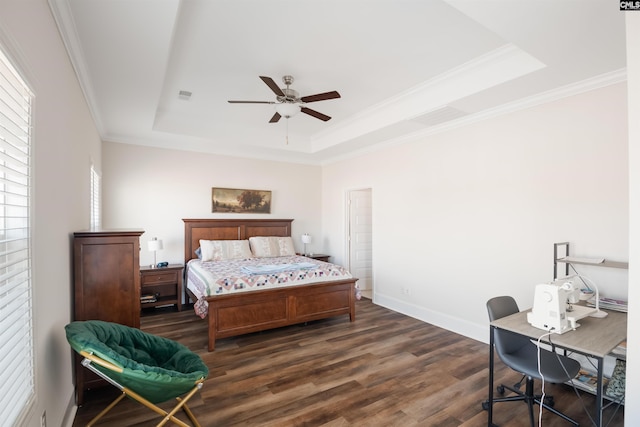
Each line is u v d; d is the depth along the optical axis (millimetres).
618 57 2299
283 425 2125
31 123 1355
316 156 5934
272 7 2078
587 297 2537
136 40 2096
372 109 4043
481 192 3561
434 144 4109
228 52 2645
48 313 1670
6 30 1073
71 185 2242
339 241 6020
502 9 1776
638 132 1396
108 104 3266
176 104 3938
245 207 5676
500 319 2230
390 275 4828
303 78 3143
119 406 2307
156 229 4930
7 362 1141
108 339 1984
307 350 3299
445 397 2469
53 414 1749
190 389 1877
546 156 3010
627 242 2525
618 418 2217
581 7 1745
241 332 3482
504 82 2732
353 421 2174
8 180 1197
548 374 1951
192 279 4305
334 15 2164
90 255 2367
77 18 1858
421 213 4301
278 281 3789
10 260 1294
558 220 2926
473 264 3648
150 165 4891
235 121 4656
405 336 3711
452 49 2605
